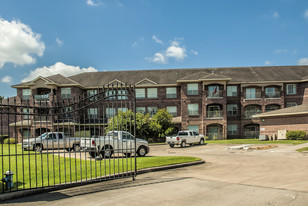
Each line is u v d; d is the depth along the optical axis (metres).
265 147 22.66
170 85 42.97
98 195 7.49
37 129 36.47
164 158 14.70
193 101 40.97
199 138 31.09
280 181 8.76
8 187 8.06
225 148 24.84
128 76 46.06
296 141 27.72
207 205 6.30
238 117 42.69
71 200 7.04
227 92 43.09
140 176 10.48
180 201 6.68
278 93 42.28
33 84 38.56
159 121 37.62
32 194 7.66
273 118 33.41
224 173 10.86
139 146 17.77
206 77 40.28
